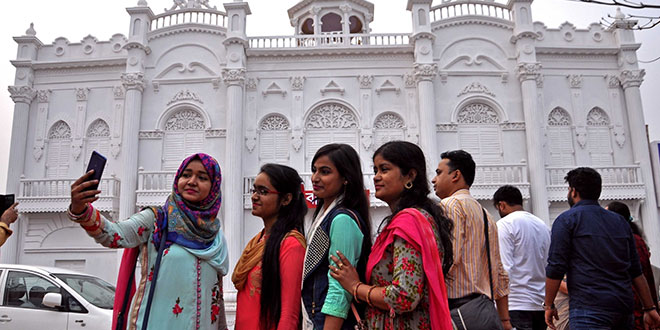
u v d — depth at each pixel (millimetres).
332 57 20641
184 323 2855
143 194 18828
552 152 19844
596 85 20562
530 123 19281
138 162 19688
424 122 19281
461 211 3256
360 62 20641
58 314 6539
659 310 4691
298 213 3295
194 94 20359
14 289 6770
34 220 19281
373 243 2865
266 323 2957
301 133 19938
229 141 19219
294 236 3039
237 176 18891
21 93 20422
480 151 19750
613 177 19281
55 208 18875
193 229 3016
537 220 5012
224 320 3348
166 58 20734
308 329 2645
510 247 4848
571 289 3912
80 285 7098
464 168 3615
